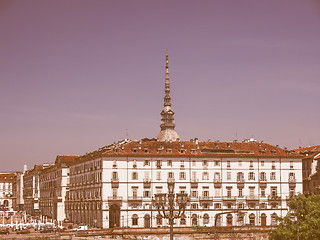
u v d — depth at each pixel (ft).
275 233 447.01
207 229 558.97
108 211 625.82
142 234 548.72
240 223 647.56
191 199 640.99
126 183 632.79
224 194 652.07
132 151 640.58
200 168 649.61
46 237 462.60
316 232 422.41
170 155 643.45
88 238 495.00
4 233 571.28
